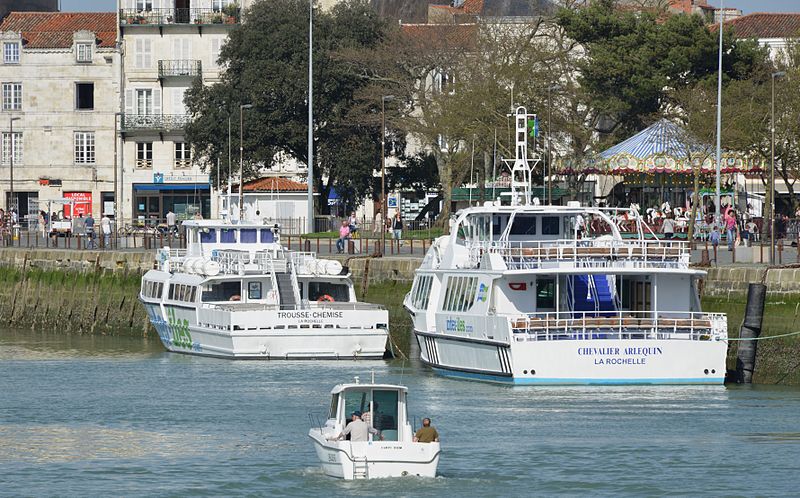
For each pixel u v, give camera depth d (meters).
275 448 125.31
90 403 147.50
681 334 145.12
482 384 150.38
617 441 124.19
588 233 177.38
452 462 117.56
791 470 115.19
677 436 125.88
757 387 150.88
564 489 110.44
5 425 136.38
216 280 182.12
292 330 173.25
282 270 183.38
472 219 160.50
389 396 114.06
